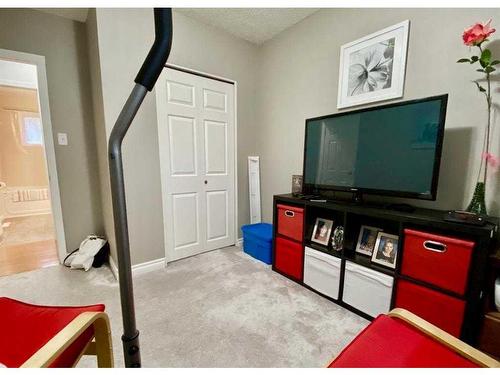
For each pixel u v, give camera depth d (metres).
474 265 1.12
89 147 2.38
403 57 1.63
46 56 2.10
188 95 2.33
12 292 1.82
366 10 1.83
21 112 4.30
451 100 1.48
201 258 2.48
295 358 1.24
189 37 2.26
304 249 1.90
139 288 1.89
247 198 2.94
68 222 2.35
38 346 0.75
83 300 1.72
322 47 2.16
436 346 0.77
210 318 1.54
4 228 3.50
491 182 1.37
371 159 1.61
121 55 1.89
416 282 1.31
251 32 2.53
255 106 2.88
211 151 2.57
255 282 1.99
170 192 2.32
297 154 2.48
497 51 1.31
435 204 1.58
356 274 1.58
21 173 4.39
